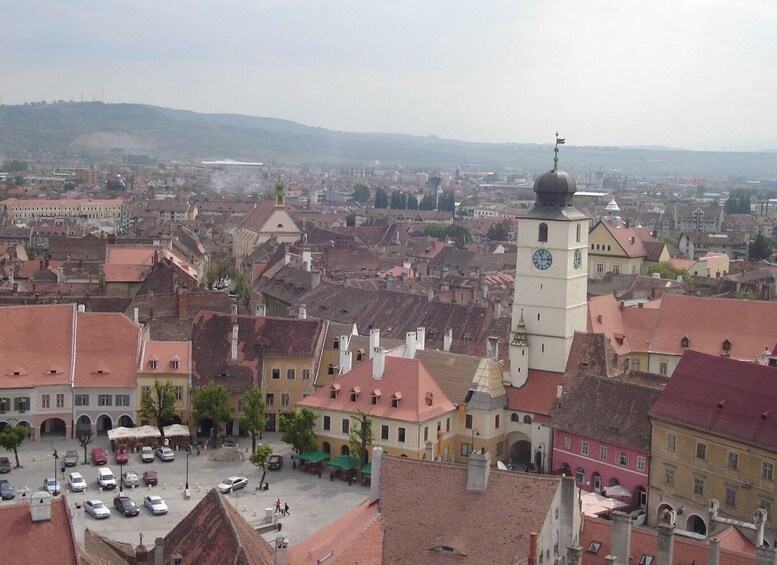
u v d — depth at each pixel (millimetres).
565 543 90188
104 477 151375
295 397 186500
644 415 148375
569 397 159625
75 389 176625
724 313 198375
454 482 93438
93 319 185375
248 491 151500
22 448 170500
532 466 165000
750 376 135375
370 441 157500
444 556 88938
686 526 138000
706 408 137000
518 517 89062
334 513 142375
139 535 131125
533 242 172750
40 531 79500
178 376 179375
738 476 130500
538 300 172875
